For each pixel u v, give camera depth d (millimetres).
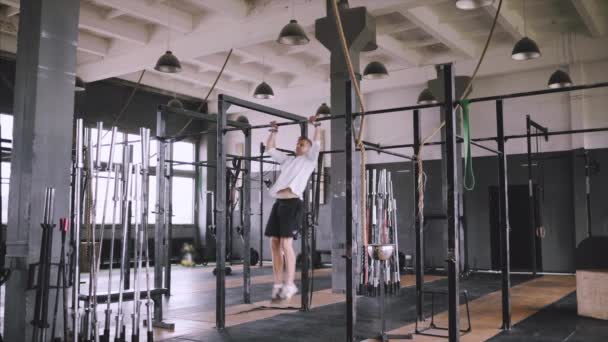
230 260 13734
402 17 10859
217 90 16203
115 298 4930
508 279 5387
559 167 12125
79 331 4652
